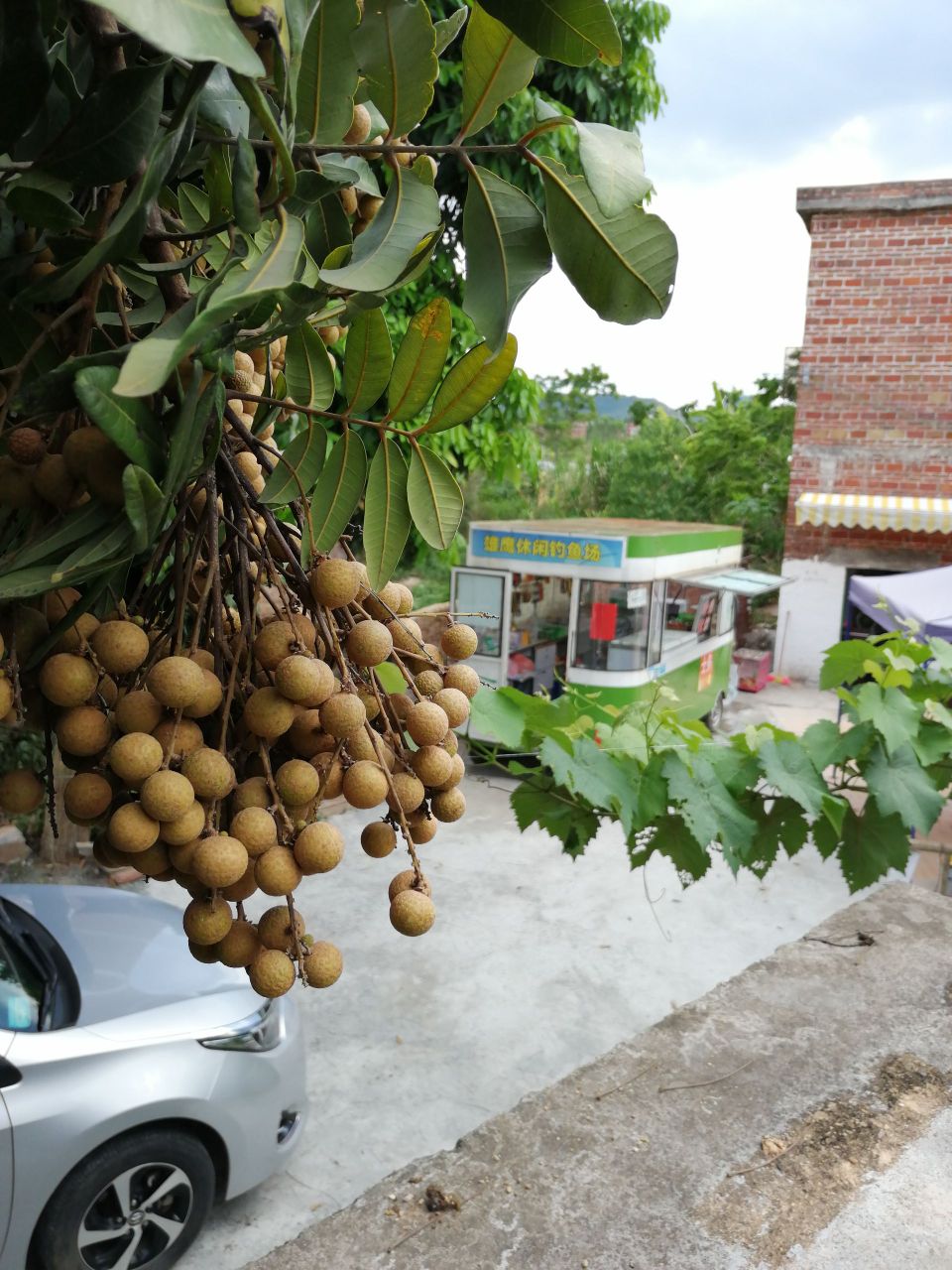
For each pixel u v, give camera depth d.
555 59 0.87
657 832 2.71
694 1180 2.57
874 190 12.53
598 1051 5.50
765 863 2.89
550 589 10.66
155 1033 3.63
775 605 18.45
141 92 0.78
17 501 0.83
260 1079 3.88
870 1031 3.20
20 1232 3.23
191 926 0.89
